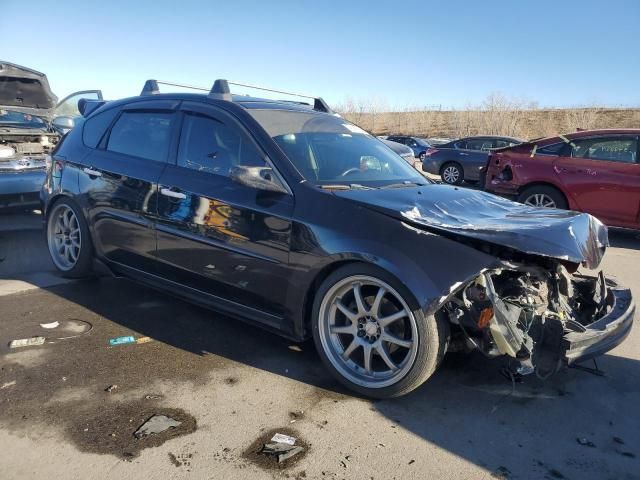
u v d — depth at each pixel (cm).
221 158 385
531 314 304
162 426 281
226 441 271
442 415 304
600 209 801
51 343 376
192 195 383
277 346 387
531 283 328
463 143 1648
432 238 294
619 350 402
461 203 362
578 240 310
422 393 328
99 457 255
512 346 287
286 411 302
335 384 335
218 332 407
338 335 333
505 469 259
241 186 363
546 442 282
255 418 293
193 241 382
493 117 5153
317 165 371
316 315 331
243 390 323
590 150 823
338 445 272
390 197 337
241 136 379
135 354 364
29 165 703
